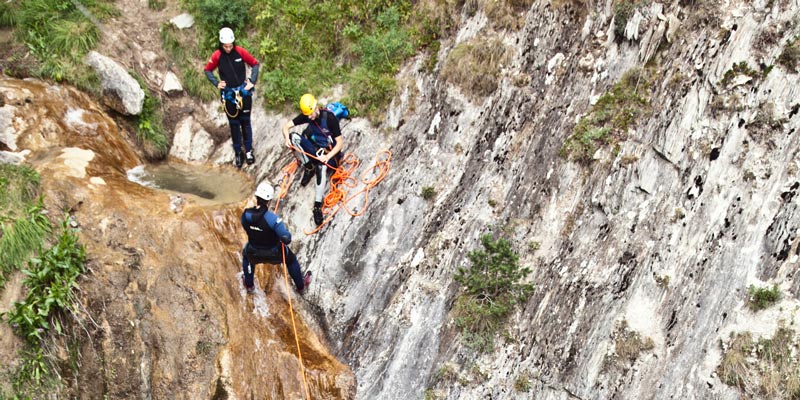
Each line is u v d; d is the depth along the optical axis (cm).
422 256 721
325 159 706
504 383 613
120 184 762
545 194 677
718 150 584
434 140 783
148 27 949
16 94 776
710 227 566
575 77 716
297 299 755
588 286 604
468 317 641
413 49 848
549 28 756
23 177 702
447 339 655
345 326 732
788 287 512
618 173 631
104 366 634
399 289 718
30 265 643
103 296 652
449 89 790
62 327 634
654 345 548
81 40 870
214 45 936
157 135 883
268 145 870
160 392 629
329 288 755
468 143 761
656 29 659
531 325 624
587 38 725
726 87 595
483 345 632
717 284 543
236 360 653
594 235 629
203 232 729
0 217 657
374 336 705
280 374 670
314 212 761
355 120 842
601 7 723
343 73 885
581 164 661
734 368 502
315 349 720
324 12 916
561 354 592
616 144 645
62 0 909
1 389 595
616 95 668
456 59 783
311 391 670
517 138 729
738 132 578
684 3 657
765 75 578
